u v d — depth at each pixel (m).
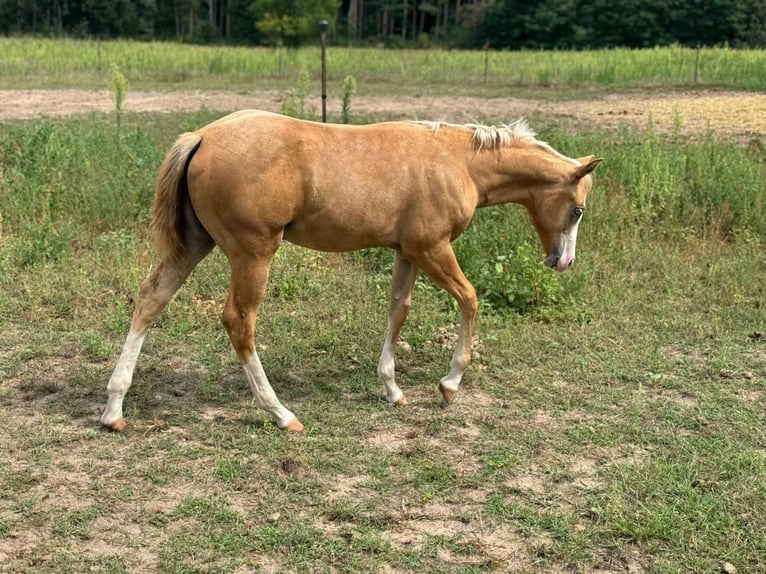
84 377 5.52
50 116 16.23
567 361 6.02
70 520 3.94
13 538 3.80
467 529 3.99
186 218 4.78
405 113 17.89
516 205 8.58
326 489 4.29
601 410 5.29
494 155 5.20
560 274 7.45
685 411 5.27
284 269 7.46
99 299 6.84
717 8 48.84
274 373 5.72
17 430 4.82
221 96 21.19
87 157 10.00
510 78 27.16
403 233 4.98
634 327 6.64
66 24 62.22
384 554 3.75
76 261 7.52
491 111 18.45
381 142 4.88
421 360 6.06
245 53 32.00
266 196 4.55
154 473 4.37
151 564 3.65
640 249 8.34
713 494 4.29
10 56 29.23
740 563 3.75
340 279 7.45
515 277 7.04
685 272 7.77
